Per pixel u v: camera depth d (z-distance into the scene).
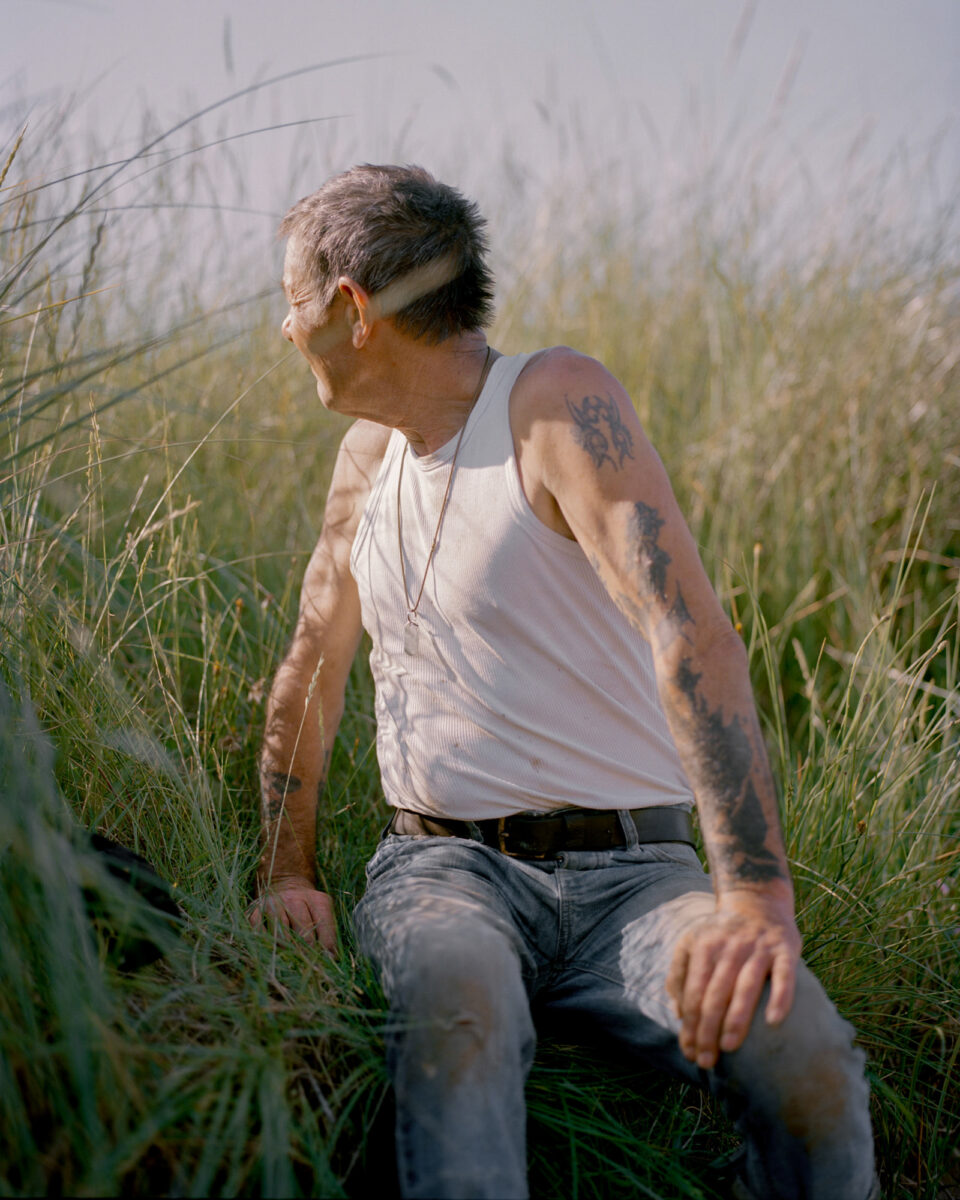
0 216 1.89
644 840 1.54
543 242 4.12
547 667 1.53
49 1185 1.09
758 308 3.69
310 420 3.20
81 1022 1.12
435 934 1.28
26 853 1.19
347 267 1.51
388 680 1.67
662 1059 1.36
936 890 2.00
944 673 2.70
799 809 1.99
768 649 2.23
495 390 1.56
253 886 1.84
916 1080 1.75
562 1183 1.42
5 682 1.58
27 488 1.80
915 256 3.76
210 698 2.17
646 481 1.45
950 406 3.41
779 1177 1.23
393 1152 1.35
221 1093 1.17
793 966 1.21
